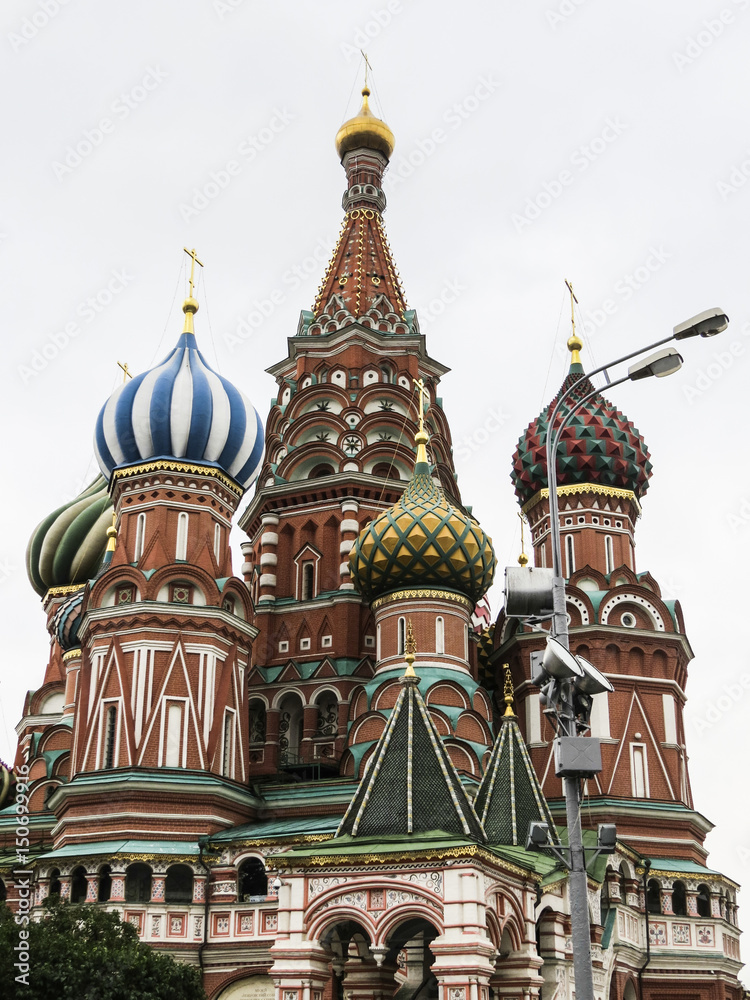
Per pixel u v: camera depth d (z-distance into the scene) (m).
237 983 48.47
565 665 23.23
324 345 69.31
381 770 37.91
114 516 62.03
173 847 50.72
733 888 57.91
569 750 23.47
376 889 34.62
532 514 66.38
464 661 55.31
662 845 56.19
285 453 66.62
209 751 53.50
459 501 68.94
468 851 33.69
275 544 64.62
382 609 56.19
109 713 53.91
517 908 36.88
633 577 61.66
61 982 35.66
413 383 68.12
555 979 40.56
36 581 77.31
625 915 51.66
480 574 56.28
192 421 58.75
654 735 58.47
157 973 38.38
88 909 42.19
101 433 60.12
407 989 40.84
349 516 62.78
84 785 51.97
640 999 52.50
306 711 59.25
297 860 35.50
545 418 66.31
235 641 56.47
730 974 55.72
